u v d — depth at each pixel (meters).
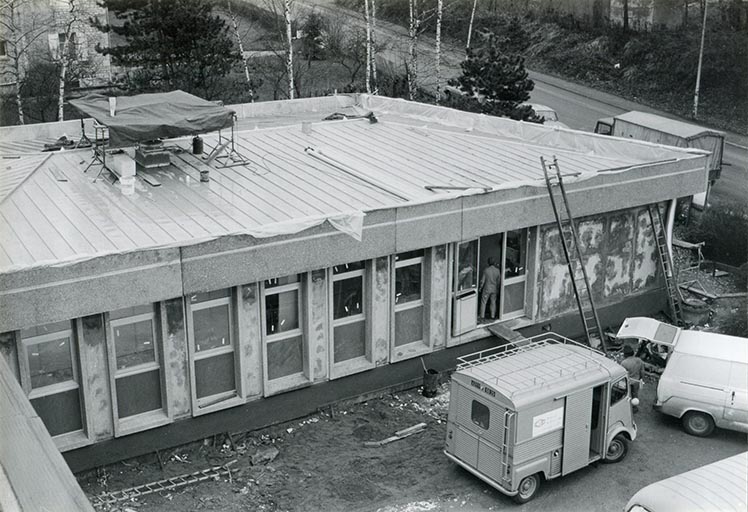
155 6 38.12
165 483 14.64
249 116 30.58
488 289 19.69
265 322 16.30
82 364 14.32
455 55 46.09
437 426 17.09
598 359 15.49
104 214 17.02
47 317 13.41
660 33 40.47
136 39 38.06
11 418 10.98
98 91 39.75
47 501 8.80
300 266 16.05
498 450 13.98
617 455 15.80
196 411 15.70
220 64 39.12
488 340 19.78
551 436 14.21
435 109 29.03
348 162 22.27
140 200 18.09
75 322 14.16
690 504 11.48
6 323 13.05
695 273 26.00
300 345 17.14
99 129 21.62
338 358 17.78
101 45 41.19
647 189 21.31
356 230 16.47
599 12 43.16
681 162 21.78
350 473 15.22
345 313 17.64
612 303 22.02
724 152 34.41
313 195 18.97
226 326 16.08
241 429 16.41
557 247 20.30
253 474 15.09
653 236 22.61
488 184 20.36
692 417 16.94
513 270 20.22
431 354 18.91
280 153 23.08
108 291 13.91
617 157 23.98
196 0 39.22
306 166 21.69
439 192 19.36
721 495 11.80
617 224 21.58
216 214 17.27
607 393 14.91
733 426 16.61
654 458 16.02
